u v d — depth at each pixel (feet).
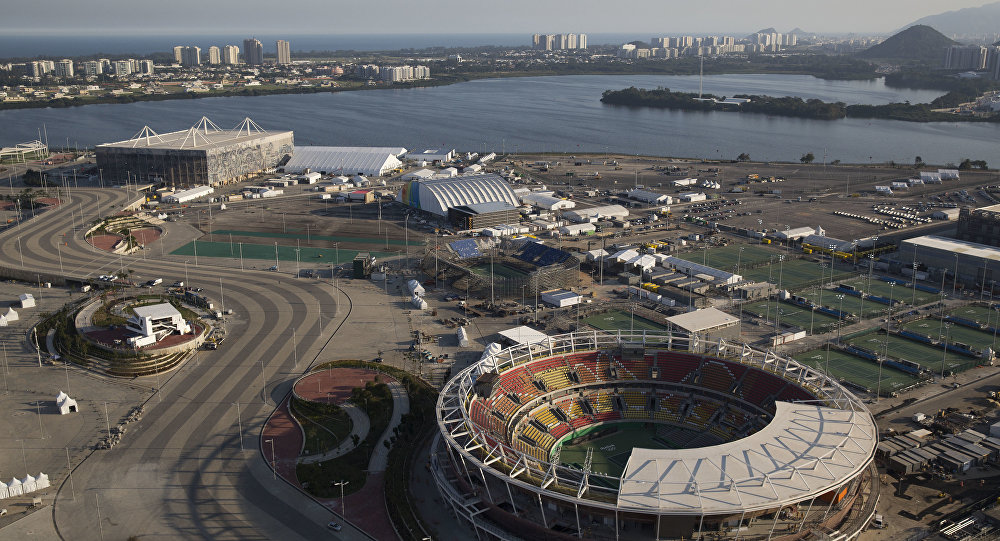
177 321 572.51
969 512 359.05
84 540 344.69
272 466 406.82
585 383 479.41
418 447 419.74
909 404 472.44
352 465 407.23
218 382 506.89
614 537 324.80
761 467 335.26
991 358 535.19
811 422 374.02
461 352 554.46
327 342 572.51
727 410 454.81
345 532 350.64
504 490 359.66
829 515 333.83
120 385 504.02
